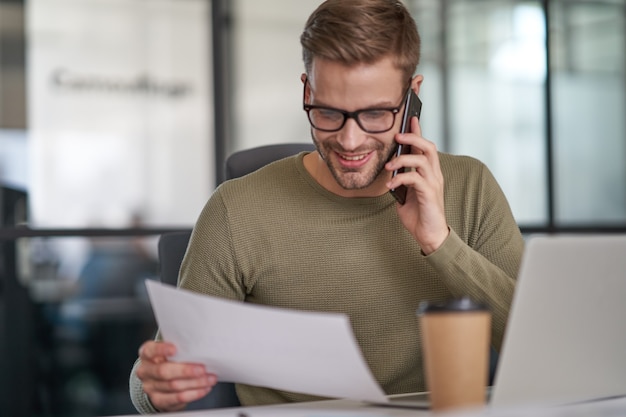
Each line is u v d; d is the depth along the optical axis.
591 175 4.85
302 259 1.92
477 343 1.28
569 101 4.80
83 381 4.30
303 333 1.36
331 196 1.93
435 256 1.70
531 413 1.22
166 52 4.24
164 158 4.24
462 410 1.21
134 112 4.21
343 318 1.31
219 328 1.43
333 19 1.68
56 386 4.27
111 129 4.18
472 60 4.60
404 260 1.92
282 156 2.20
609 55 4.89
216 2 4.26
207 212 1.97
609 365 1.50
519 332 1.36
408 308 1.91
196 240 1.96
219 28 4.26
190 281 1.93
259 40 4.32
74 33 4.14
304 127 4.37
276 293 1.93
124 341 4.34
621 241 1.42
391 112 1.70
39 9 4.10
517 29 4.69
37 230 4.07
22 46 4.08
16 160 4.07
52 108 4.12
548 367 1.42
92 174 4.16
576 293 1.40
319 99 1.70
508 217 2.00
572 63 4.80
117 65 4.19
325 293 1.92
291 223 1.93
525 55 4.70
